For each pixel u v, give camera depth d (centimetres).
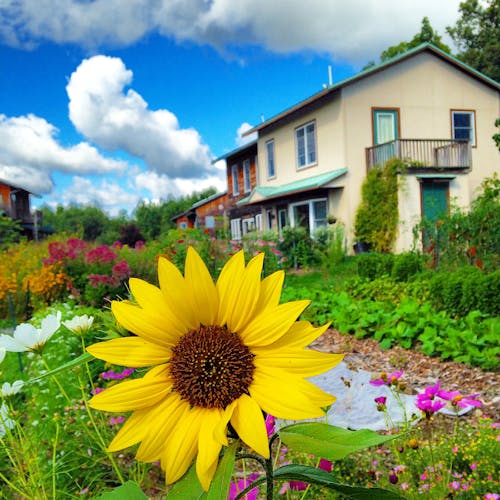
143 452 74
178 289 80
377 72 1569
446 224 1010
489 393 425
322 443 73
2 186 2969
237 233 2459
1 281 934
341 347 571
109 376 273
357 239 1539
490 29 3206
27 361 404
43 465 231
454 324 588
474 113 1686
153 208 5628
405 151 1583
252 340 77
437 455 265
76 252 928
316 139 1694
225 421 69
